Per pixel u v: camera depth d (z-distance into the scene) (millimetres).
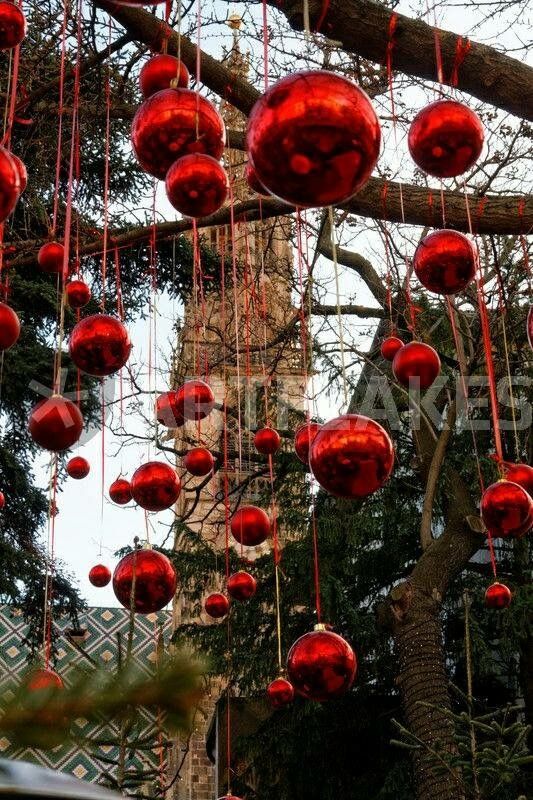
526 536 12375
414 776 8609
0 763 709
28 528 10438
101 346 3443
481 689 12992
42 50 6727
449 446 11688
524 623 11711
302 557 12938
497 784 6027
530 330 3598
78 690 956
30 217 7879
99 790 712
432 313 11352
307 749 12734
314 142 2008
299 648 3189
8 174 2199
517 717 12758
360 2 4469
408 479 12898
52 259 4309
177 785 20312
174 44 4988
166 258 10641
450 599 12789
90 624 18250
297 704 12672
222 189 2854
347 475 2711
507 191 8359
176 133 2850
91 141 8453
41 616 10445
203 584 13484
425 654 9383
